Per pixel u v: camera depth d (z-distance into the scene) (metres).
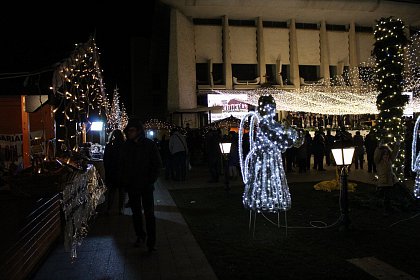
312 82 43.38
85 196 7.70
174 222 8.34
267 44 42.69
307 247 6.30
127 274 5.29
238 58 41.81
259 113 7.14
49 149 9.93
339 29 45.31
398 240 6.55
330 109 33.22
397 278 4.91
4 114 9.10
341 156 7.01
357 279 4.91
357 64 45.38
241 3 38.16
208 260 5.80
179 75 37.69
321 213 8.77
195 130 24.88
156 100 49.34
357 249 6.12
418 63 37.56
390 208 8.61
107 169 9.02
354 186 11.66
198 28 40.84
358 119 35.44
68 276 5.26
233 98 37.03
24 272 4.82
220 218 8.62
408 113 24.20
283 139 6.91
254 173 7.14
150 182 6.24
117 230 7.79
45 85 7.70
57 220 6.71
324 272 5.17
